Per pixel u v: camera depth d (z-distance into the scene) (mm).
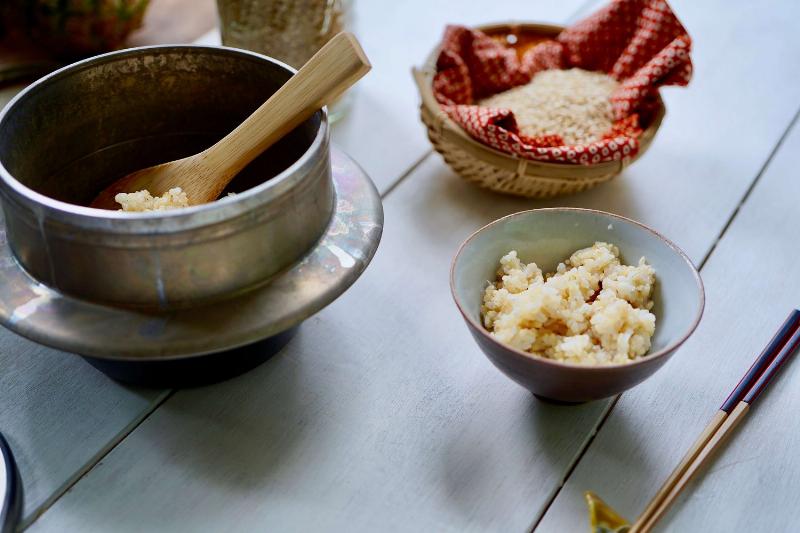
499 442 507
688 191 680
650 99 660
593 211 538
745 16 892
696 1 913
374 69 798
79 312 456
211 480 486
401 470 493
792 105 774
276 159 571
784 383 540
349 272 483
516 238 541
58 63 769
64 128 535
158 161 586
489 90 698
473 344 560
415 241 629
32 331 448
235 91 553
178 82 554
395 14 871
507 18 866
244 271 462
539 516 476
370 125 733
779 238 642
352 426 513
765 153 720
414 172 691
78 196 566
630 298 513
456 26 681
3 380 528
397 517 474
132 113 559
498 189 642
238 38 700
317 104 482
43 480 483
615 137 629
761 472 497
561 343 490
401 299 586
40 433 503
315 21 688
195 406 520
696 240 637
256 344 507
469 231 639
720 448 507
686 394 534
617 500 484
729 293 599
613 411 524
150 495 479
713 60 829
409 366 545
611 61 712
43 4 718
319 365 543
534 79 703
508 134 600
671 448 507
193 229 438
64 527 465
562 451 504
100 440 501
